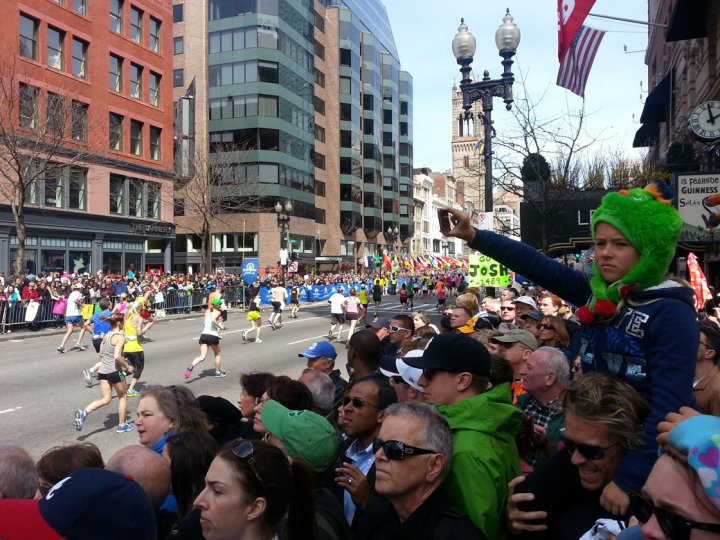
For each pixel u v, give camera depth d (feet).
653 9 126.72
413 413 8.48
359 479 10.50
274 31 194.49
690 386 7.21
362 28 270.87
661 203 7.80
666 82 89.81
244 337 69.97
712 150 47.11
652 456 6.93
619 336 7.96
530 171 59.77
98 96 114.52
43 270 104.94
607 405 7.25
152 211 132.98
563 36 42.75
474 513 8.07
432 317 103.86
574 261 64.39
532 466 10.64
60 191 107.76
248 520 7.98
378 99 271.49
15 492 10.29
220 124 194.39
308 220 214.07
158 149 135.03
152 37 132.77
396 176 293.23
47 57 101.96
